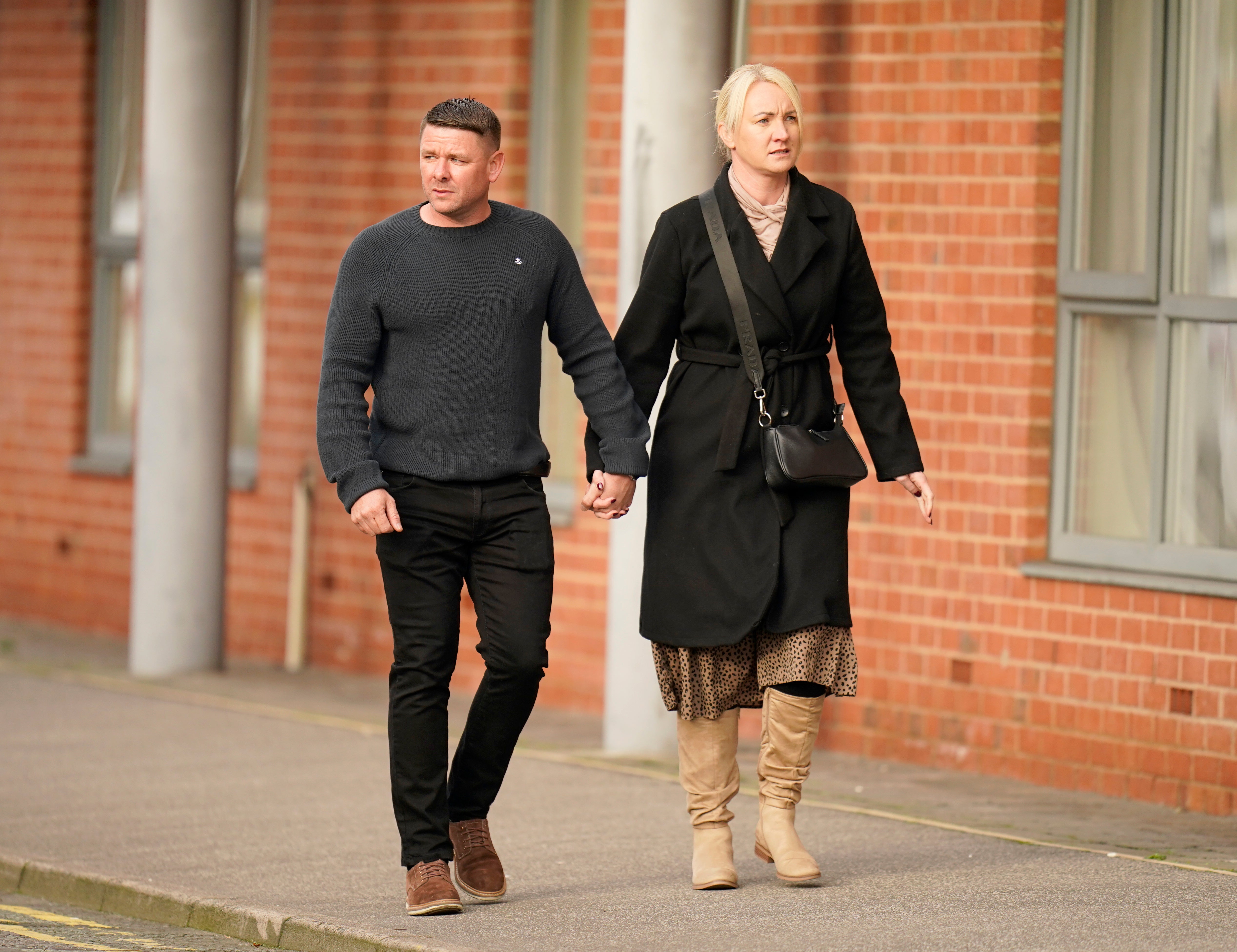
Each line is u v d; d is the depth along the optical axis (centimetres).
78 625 4138
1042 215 2684
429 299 1812
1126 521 2673
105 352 4156
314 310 3684
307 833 2334
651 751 2798
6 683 3428
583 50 3350
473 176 1800
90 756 2812
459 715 3253
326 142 3653
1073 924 1816
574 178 3375
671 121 2702
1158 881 2009
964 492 2752
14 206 4241
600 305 3234
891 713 2833
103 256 4141
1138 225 2633
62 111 4147
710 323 1902
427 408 1823
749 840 2244
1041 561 2702
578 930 1817
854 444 1902
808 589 1870
